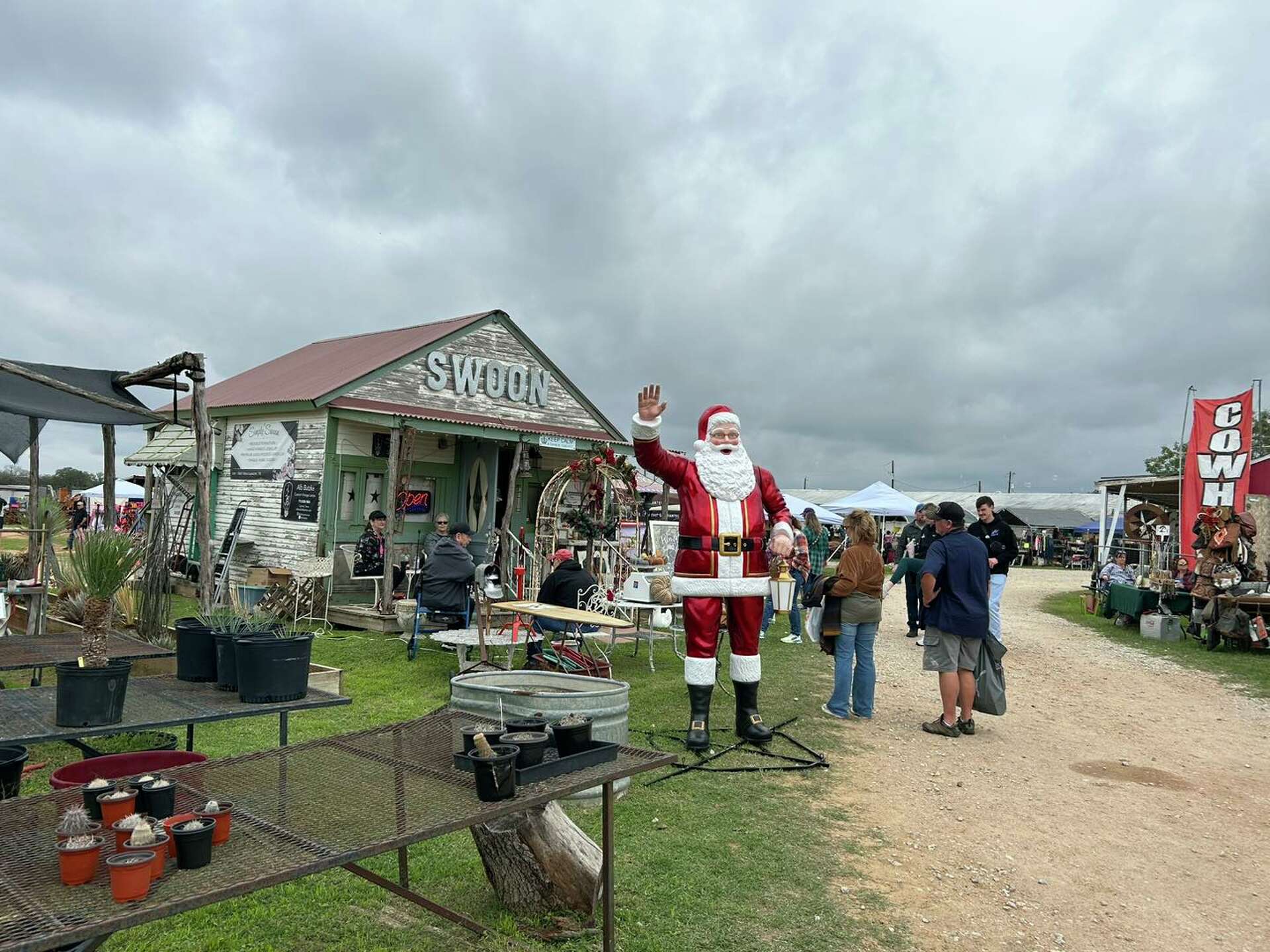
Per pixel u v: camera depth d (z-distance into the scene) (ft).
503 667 28.68
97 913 6.85
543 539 43.88
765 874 13.84
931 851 15.31
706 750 20.98
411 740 12.00
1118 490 75.15
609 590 38.93
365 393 44.24
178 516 54.60
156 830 7.80
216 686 15.60
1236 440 51.90
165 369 25.13
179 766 11.12
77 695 12.47
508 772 9.79
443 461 48.52
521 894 11.99
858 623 24.95
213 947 10.91
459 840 14.76
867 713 25.13
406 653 32.68
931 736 23.26
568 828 12.23
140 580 26.37
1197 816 17.87
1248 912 13.51
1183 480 54.13
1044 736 24.02
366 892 12.56
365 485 44.04
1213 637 43.65
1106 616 59.47
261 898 12.28
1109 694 30.89
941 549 23.50
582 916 12.00
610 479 45.44
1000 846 15.69
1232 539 47.65
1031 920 12.87
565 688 17.71
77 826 7.77
